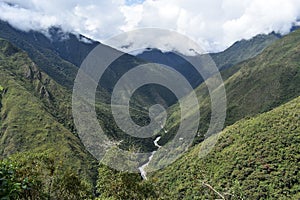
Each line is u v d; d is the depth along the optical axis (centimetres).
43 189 1338
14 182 529
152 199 1518
